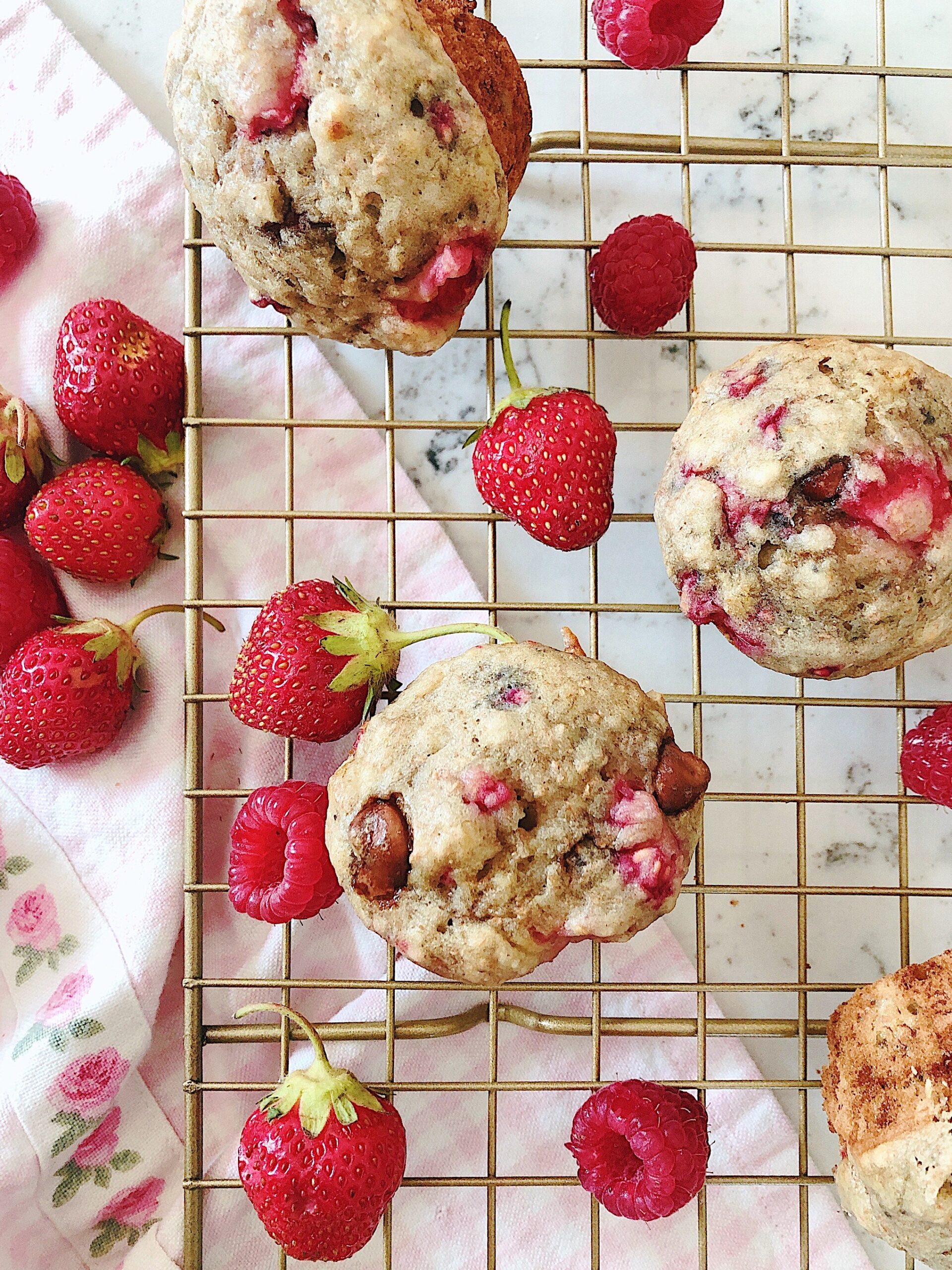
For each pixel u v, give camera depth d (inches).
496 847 9.4
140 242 12.1
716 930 12.3
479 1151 11.9
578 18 12.2
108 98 12.0
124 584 12.1
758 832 12.3
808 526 9.9
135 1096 11.9
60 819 11.9
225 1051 11.9
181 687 12.0
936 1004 10.1
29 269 12.0
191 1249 11.0
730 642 10.8
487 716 9.7
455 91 9.6
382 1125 10.6
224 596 12.1
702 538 10.1
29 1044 11.5
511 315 12.3
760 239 12.3
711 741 12.3
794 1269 11.7
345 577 12.1
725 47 12.3
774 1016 12.1
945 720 10.8
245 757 12.0
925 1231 9.8
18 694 11.4
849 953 12.3
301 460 12.1
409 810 9.6
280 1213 10.3
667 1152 10.3
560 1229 11.8
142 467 11.9
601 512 10.7
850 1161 10.5
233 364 12.1
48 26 12.0
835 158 11.5
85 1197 11.8
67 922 11.8
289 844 10.4
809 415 10.0
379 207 9.6
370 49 9.3
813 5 12.4
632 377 12.3
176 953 12.1
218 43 9.4
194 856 11.2
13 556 11.8
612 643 12.3
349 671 10.7
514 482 10.6
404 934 9.6
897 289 12.4
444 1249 11.8
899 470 9.9
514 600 12.2
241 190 9.7
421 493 12.3
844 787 12.3
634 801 9.6
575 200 12.3
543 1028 11.4
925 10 12.3
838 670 10.5
